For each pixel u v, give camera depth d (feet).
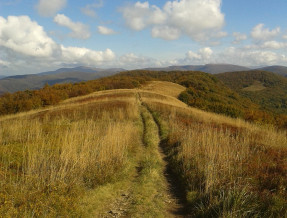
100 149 21.81
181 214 14.21
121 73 457.27
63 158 18.30
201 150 24.59
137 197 15.90
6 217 10.71
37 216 11.46
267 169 18.67
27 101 123.85
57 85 225.97
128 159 23.53
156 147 31.27
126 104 73.10
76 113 59.26
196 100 149.38
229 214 11.83
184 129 37.24
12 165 17.81
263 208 12.89
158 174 21.07
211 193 14.70
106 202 15.23
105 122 42.93
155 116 58.44
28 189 13.84
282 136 33.12
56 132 28.60
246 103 267.59
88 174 17.65
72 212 12.73
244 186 14.93
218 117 59.41
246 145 25.40
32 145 21.90
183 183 18.58
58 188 14.42
